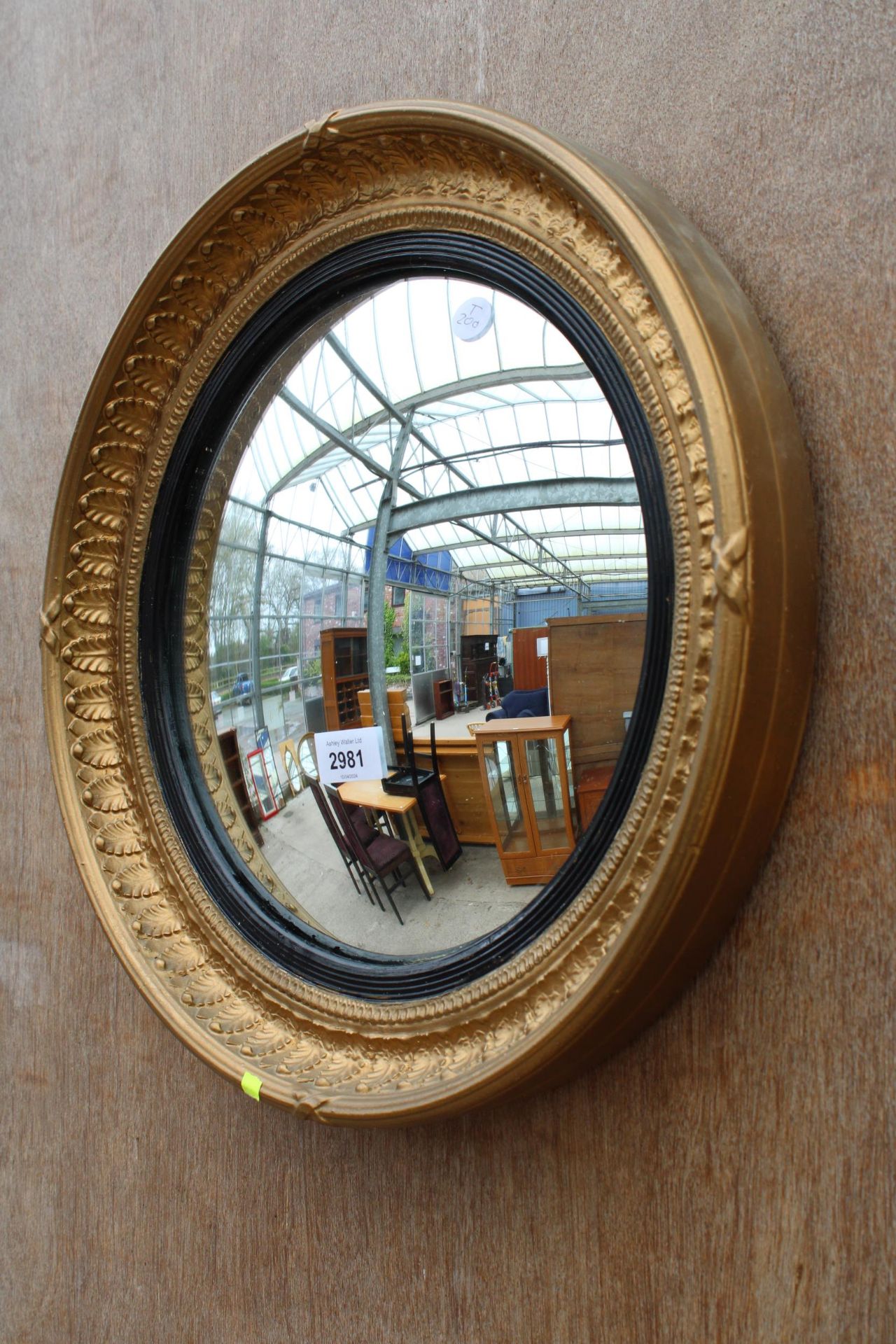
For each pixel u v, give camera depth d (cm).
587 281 52
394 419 72
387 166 64
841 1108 48
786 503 46
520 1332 61
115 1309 90
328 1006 66
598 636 57
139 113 97
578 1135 58
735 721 43
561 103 64
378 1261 69
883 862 47
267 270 73
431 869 66
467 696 64
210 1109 83
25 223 109
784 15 52
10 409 110
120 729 82
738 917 52
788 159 52
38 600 104
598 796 58
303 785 76
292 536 79
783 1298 50
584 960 51
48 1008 98
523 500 62
